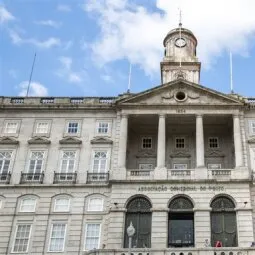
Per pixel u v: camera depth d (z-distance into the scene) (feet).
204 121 137.59
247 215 114.62
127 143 136.77
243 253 95.50
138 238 114.32
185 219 118.01
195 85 136.15
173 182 120.47
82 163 129.80
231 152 135.95
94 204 122.52
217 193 118.42
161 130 130.00
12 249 116.67
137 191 119.96
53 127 137.39
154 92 136.26
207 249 96.37
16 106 140.05
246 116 135.13
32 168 129.90
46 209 122.21
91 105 139.23
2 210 122.42
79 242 116.88
